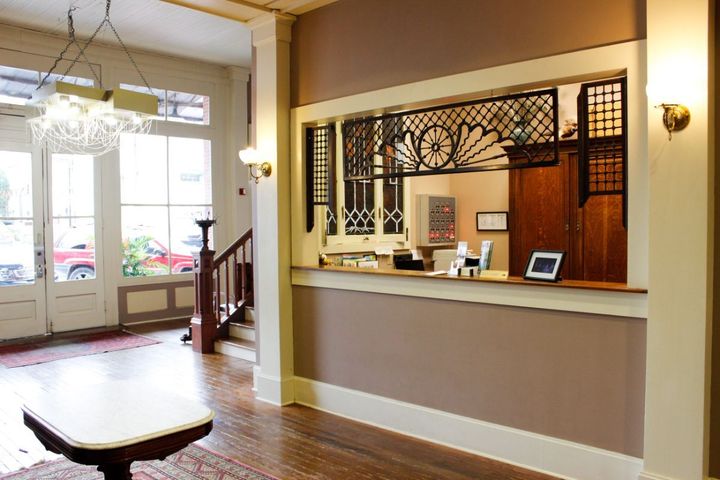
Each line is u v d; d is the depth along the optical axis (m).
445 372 3.59
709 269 2.60
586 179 3.02
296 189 4.38
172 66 7.65
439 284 3.58
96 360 5.66
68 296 6.95
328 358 4.23
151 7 5.84
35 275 6.69
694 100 2.53
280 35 4.27
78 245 7.02
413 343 3.74
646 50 2.75
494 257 6.49
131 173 7.40
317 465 3.27
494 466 3.25
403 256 6.34
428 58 3.56
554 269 3.21
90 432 2.25
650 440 2.70
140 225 7.50
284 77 4.32
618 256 4.90
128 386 2.88
